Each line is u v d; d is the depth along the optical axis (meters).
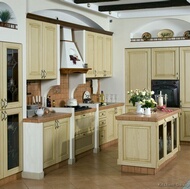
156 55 8.20
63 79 7.20
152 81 8.24
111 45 8.50
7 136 5.22
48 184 5.23
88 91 8.22
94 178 5.52
